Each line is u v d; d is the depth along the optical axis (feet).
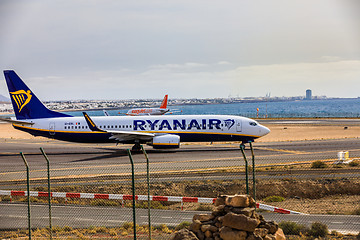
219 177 198.70
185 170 217.97
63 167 238.48
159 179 197.57
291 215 137.80
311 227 116.37
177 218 136.56
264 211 145.38
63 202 166.81
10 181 199.82
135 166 235.20
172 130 299.17
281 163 236.02
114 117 310.65
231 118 302.86
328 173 204.23
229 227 82.84
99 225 128.47
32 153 313.94
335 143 337.52
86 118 282.15
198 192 182.70
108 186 186.50
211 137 299.99
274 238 84.17
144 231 118.83
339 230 118.62
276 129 511.81
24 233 119.44
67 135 306.96
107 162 254.68
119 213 144.15
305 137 416.26
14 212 145.28
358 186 186.70
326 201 171.53
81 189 183.01
